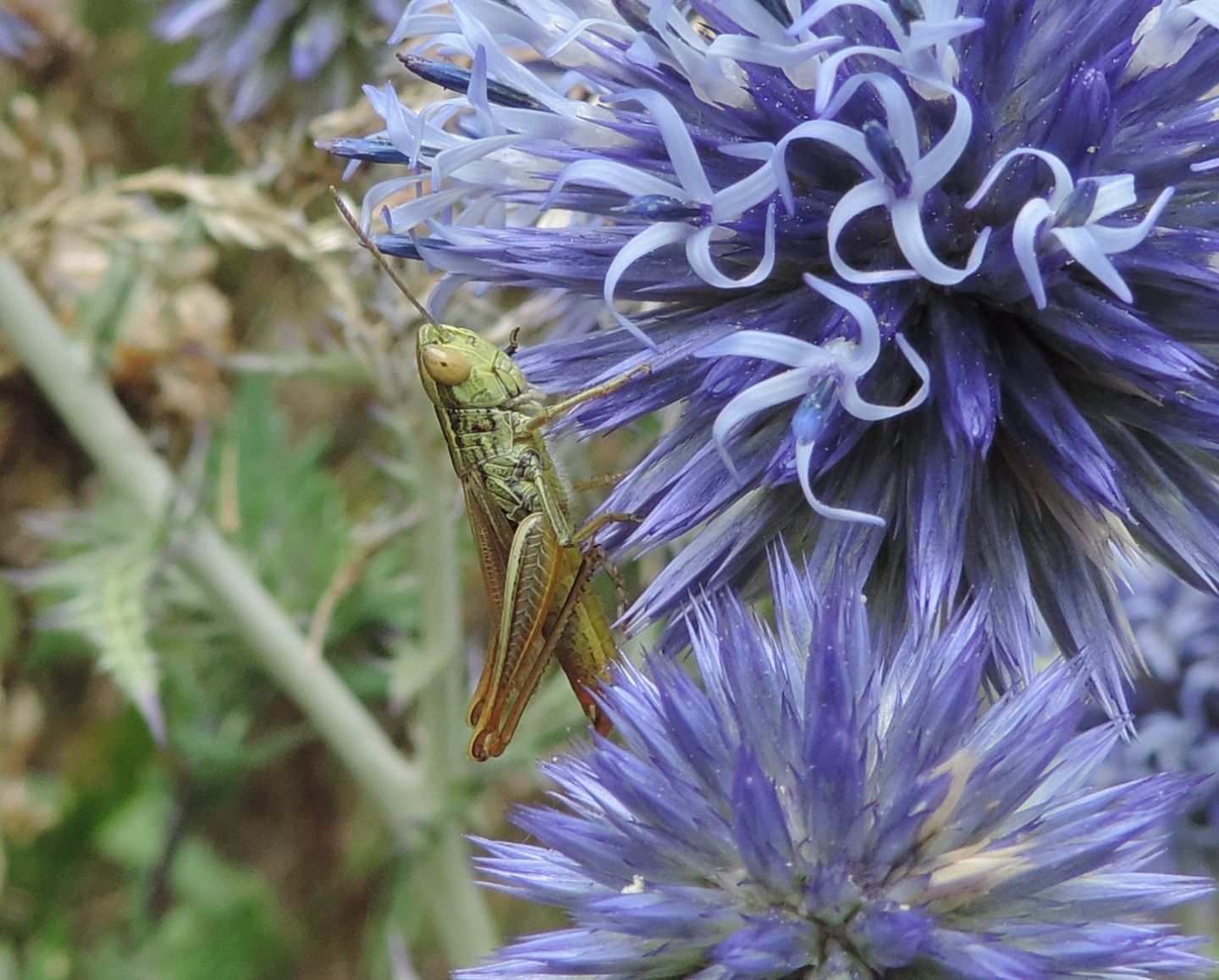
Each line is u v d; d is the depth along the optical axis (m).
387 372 0.16
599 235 0.14
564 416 0.14
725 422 0.13
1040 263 0.13
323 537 0.18
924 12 0.13
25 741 0.20
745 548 0.14
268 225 0.16
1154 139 0.13
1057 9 0.13
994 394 0.13
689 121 0.14
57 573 0.17
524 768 0.18
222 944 0.20
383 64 0.17
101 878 0.21
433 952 0.20
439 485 0.17
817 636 0.13
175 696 0.19
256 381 0.18
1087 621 0.13
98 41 0.20
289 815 0.21
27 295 0.18
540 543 0.14
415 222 0.14
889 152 0.13
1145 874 0.13
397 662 0.17
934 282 0.13
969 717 0.13
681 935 0.13
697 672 0.14
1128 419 0.13
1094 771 0.13
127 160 0.20
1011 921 0.13
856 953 0.13
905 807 0.13
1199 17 0.13
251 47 0.17
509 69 0.14
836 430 0.13
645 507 0.14
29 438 0.19
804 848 0.13
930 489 0.13
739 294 0.14
